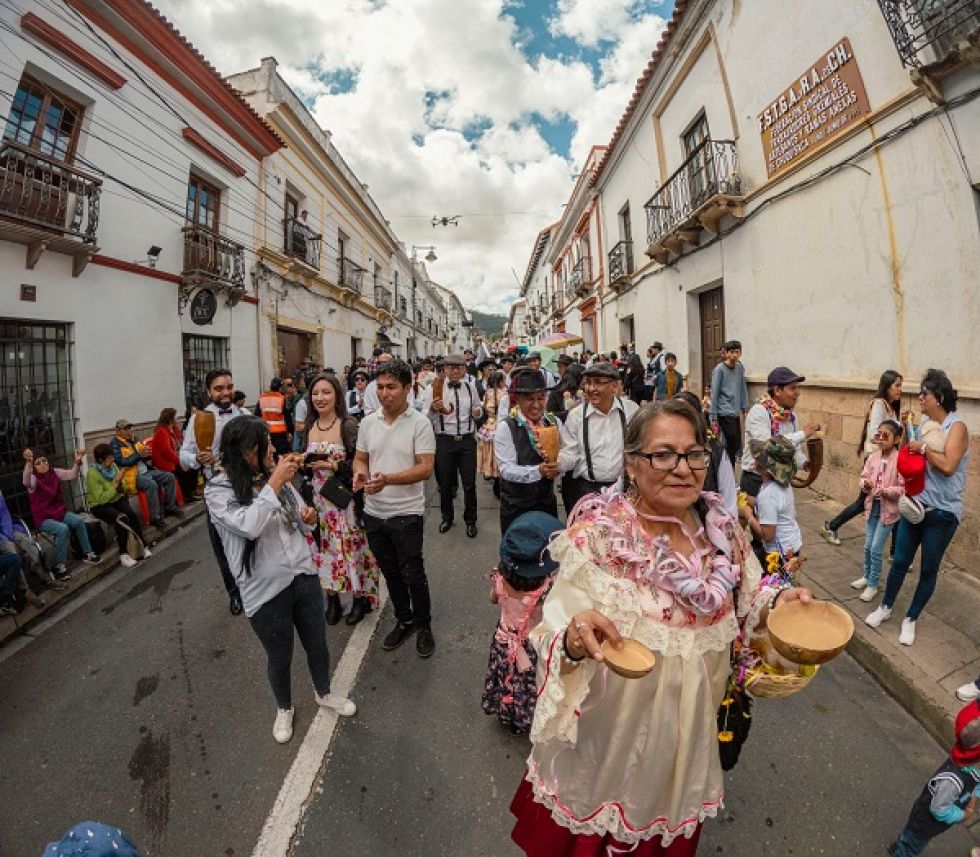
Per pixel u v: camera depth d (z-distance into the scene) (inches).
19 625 151.7
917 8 154.3
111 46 264.7
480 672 120.1
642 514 52.4
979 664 111.6
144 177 287.4
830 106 203.2
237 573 94.1
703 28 295.3
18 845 81.8
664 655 48.7
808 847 77.4
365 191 699.4
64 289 236.2
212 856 78.2
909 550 121.3
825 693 113.0
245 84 444.5
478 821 82.4
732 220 283.3
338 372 613.6
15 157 218.5
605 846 54.2
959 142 152.0
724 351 251.6
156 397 294.8
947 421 115.3
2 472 211.8
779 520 116.0
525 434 132.9
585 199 637.3
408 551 123.6
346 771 92.6
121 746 102.0
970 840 78.7
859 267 194.9
